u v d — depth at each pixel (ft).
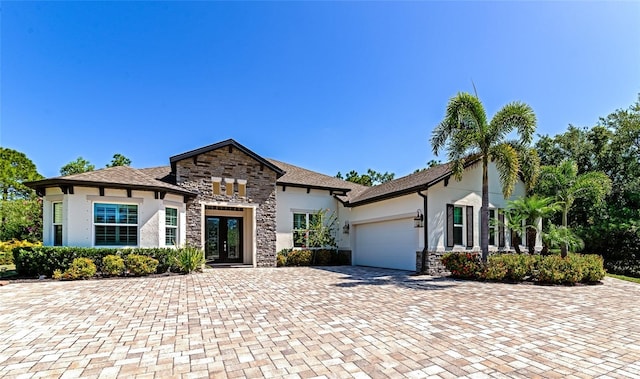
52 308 23.12
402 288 31.83
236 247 57.98
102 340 16.25
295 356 14.14
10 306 23.73
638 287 33.76
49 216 40.60
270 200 55.62
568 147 68.64
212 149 50.85
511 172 38.40
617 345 15.71
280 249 57.62
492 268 36.73
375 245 55.57
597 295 28.84
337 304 24.53
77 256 37.70
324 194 63.31
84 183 38.73
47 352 14.65
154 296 27.61
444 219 46.21
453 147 40.24
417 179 53.57
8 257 55.62
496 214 50.39
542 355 14.35
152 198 43.37
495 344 15.70
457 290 30.73
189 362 13.48
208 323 19.35
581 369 12.91
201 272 45.55
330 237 61.41
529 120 37.37
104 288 31.53
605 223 55.98
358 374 12.34
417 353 14.49
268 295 28.17
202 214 50.08
